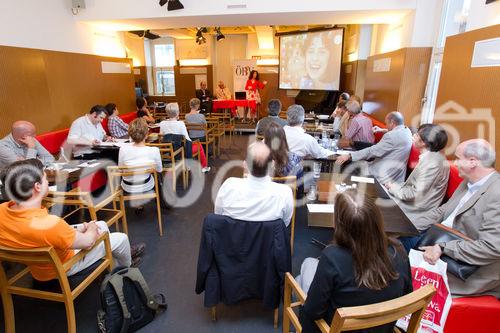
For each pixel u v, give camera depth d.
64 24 4.70
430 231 1.72
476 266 1.47
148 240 2.84
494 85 2.19
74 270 1.73
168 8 4.59
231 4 4.48
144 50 10.61
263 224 1.59
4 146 2.71
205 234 1.63
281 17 4.73
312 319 1.15
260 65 9.80
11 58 3.76
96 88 5.46
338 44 6.93
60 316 1.92
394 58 4.34
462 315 1.52
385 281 1.04
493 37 2.21
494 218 1.47
